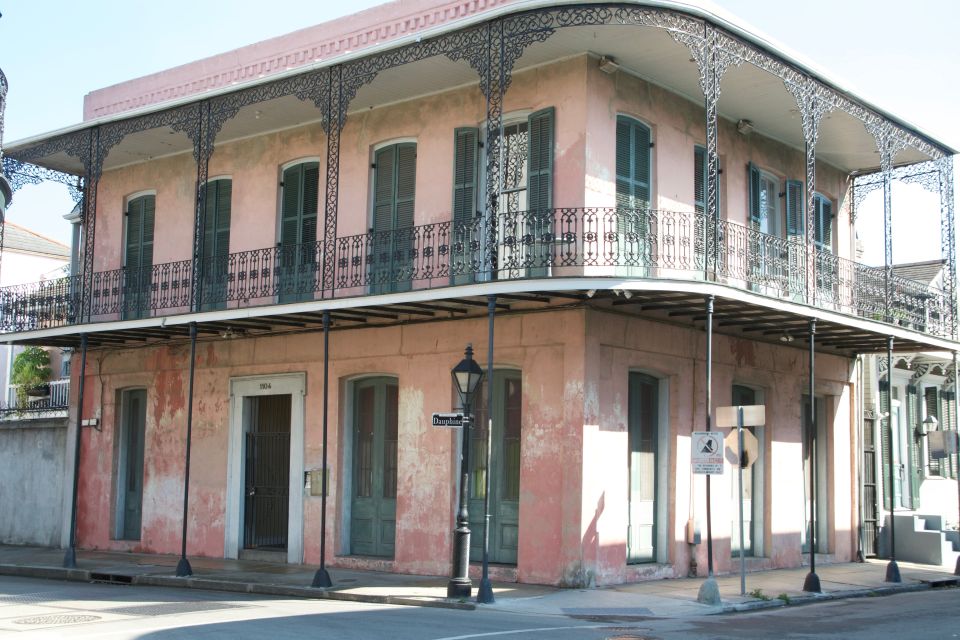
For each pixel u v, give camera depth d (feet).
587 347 50.72
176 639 32.96
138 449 70.79
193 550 65.41
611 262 48.73
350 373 59.47
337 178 54.80
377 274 57.98
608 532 50.85
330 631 35.06
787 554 62.80
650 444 55.57
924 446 79.10
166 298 63.57
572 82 52.47
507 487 53.62
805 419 66.59
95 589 51.96
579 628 37.37
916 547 70.18
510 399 54.24
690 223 56.90
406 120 59.11
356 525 59.26
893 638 35.22
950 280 67.92
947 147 67.41
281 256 62.08
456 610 43.06
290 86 56.18
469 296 48.62
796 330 60.08
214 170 68.03
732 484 60.44
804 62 55.06
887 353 65.87
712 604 44.68
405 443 56.70
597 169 52.13
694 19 48.32
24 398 94.02
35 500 75.41
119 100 75.51
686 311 54.08
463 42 49.83
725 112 60.75
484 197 55.52
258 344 64.03
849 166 71.72
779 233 65.92
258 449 64.18
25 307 69.97
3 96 56.03
